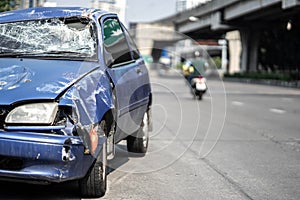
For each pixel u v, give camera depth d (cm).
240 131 1440
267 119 1803
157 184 798
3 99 611
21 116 604
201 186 794
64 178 601
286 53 8194
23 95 614
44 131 602
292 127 1573
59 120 611
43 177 593
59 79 646
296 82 5053
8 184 755
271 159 1029
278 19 6675
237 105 2402
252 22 6956
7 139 590
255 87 4697
